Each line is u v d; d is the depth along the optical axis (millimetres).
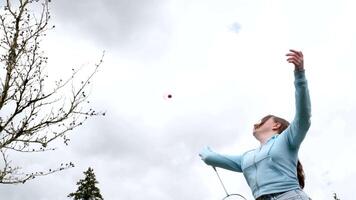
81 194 35062
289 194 2756
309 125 2764
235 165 3227
